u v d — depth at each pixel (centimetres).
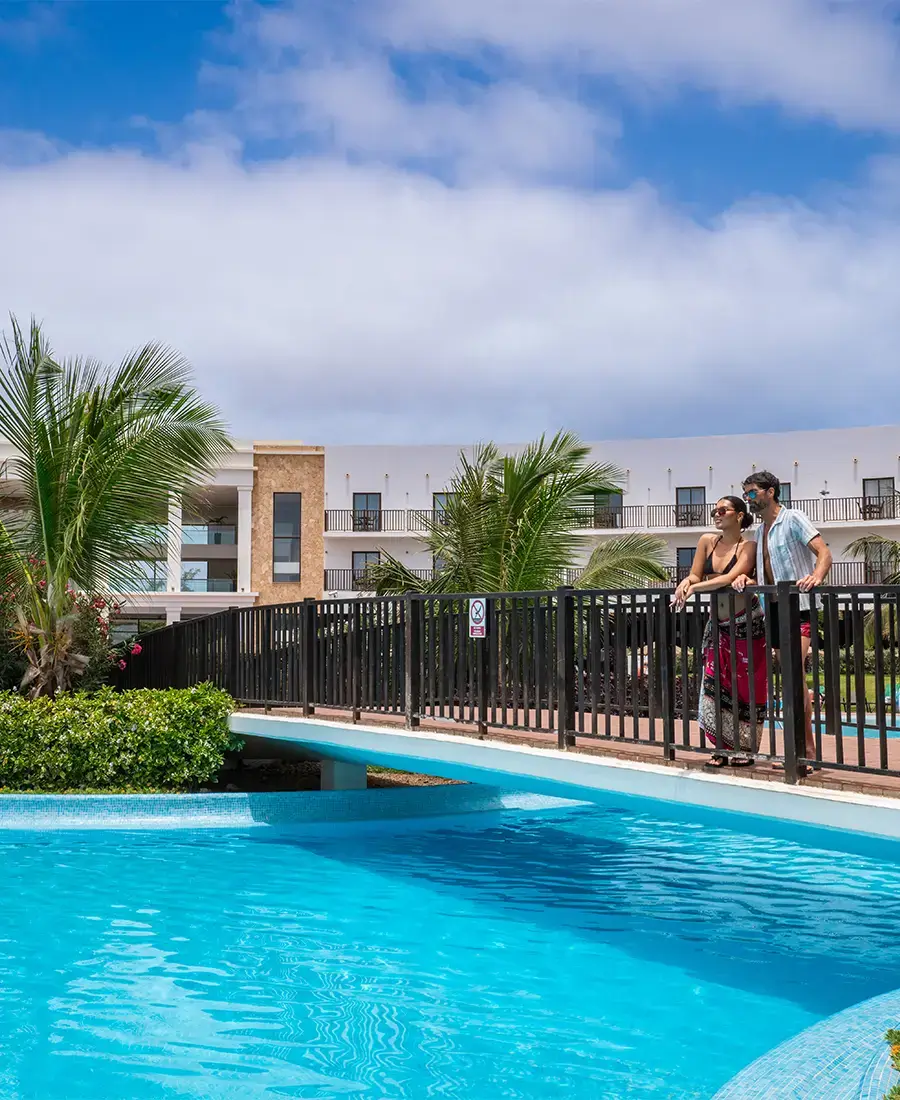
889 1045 419
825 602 571
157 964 620
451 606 879
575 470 1609
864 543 4500
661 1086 446
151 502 1395
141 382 1391
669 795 650
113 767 1176
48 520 1337
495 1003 555
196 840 1034
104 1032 508
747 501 655
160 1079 451
